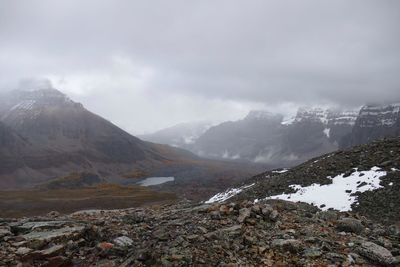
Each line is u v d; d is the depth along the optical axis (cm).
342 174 4472
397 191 3669
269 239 1267
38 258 1238
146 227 1520
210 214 1506
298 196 4300
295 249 1187
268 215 1482
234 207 1559
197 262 1101
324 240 1270
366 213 3488
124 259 1220
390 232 1470
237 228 1321
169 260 1109
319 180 4569
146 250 1176
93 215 2075
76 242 1370
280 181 5038
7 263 1196
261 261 1130
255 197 4841
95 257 1273
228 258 1134
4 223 1633
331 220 1555
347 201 3822
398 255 1226
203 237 1242
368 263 1147
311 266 1105
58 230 1478
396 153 4491
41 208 12075
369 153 4788
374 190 3825
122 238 1360
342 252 1202
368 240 1329
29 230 1514
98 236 1435
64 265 1217
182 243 1206
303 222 1482
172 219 1609
